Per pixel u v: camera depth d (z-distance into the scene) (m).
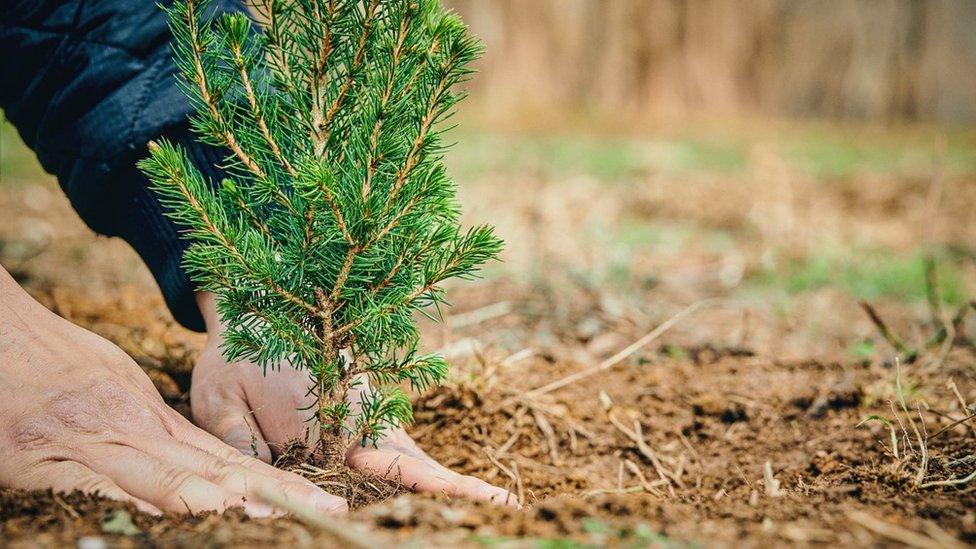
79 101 1.93
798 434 2.38
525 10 16.70
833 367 2.88
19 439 1.57
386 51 1.57
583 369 2.86
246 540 1.29
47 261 3.98
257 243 1.55
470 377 2.47
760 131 15.96
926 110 21.83
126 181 1.98
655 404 2.59
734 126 16.70
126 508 1.43
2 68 1.98
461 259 1.59
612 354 3.10
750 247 5.35
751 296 4.25
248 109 1.62
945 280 4.34
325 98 1.61
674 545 1.27
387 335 1.65
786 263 4.91
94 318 2.87
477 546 1.26
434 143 1.54
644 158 10.25
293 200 1.57
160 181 1.50
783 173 6.41
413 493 1.74
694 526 1.36
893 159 10.76
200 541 1.29
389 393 1.71
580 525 1.34
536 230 5.49
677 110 18.38
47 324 1.81
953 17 24.05
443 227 1.59
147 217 2.01
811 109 21.39
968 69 24.20
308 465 1.72
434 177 1.54
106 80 1.91
